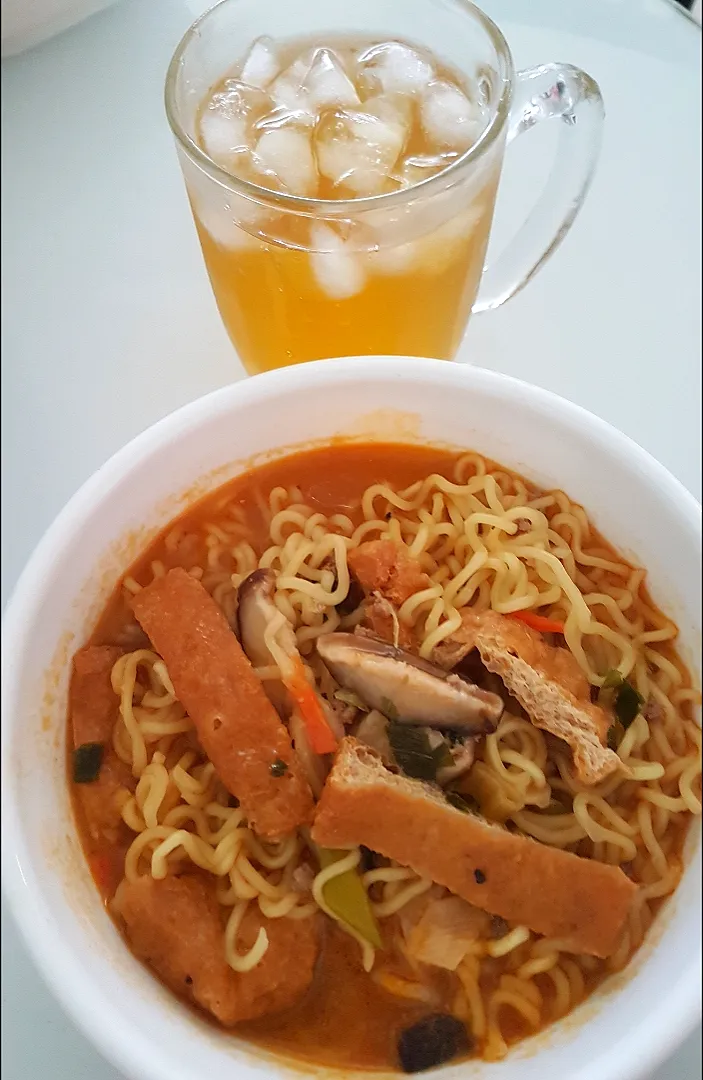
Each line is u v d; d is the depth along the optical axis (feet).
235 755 0.59
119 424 0.87
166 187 1.02
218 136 0.74
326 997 0.59
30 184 1.03
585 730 0.61
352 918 0.59
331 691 0.65
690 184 1.00
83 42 1.11
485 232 0.78
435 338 0.79
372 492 0.70
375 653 0.63
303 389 0.64
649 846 0.61
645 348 0.90
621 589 0.66
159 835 0.61
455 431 0.67
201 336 0.92
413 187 0.66
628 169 1.01
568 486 0.67
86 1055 0.66
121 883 0.59
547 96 0.82
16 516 0.85
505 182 1.00
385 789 0.56
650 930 0.58
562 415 0.62
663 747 0.63
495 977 0.59
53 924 0.51
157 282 0.95
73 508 0.60
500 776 0.62
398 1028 0.58
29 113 1.07
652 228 0.97
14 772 0.55
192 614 0.63
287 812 0.59
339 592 0.68
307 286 0.72
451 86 0.78
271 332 0.78
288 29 0.83
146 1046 0.49
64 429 0.88
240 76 0.80
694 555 0.59
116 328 0.93
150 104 1.06
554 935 0.58
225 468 0.68
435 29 0.80
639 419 0.86
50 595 0.59
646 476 0.61
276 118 0.76
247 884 0.60
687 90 1.06
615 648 0.66
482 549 0.68
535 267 0.89
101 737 0.63
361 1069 0.56
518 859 0.57
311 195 0.72
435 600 0.67
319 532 0.70
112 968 0.54
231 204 0.69
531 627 0.66
